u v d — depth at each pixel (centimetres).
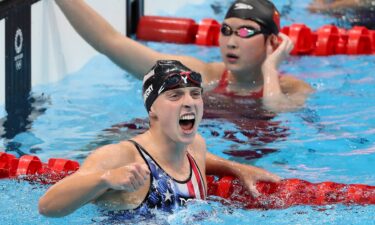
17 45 1694
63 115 1675
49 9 1838
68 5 1750
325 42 2255
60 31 1909
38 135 1548
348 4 2834
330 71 2062
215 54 2269
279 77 1884
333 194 1234
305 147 1511
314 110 1717
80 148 1482
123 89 1891
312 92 1841
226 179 1285
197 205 1155
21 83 1731
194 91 1137
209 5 2947
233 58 1791
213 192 1273
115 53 1802
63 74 1947
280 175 1368
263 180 1270
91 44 1806
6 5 1620
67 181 1041
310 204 1227
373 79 1975
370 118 1672
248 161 1438
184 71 1134
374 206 1205
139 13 2453
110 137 1552
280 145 1522
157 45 2362
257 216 1170
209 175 1322
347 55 2256
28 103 1730
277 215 1177
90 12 1778
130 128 1611
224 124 1631
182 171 1174
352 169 1402
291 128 1612
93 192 1034
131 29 2431
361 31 2311
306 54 2264
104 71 2045
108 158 1092
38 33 1794
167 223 1094
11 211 1159
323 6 2853
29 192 1236
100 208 1128
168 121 1117
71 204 1036
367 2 2831
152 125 1164
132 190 1035
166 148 1147
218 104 1745
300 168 1406
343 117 1680
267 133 1584
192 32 2420
